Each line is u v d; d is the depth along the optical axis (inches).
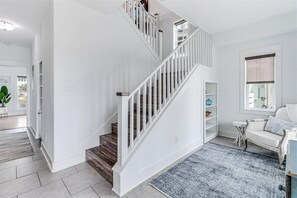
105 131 125.9
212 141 159.3
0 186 82.7
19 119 295.4
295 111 123.9
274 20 132.6
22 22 139.3
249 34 146.8
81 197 74.9
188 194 77.6
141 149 88.1
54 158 98.7
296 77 132.5
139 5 154.2
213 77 172.7
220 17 132.0
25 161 113.0
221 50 179.2
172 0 108.2
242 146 144.4
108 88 127.5
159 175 94.7
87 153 111.4
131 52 144.7
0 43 194.9
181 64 126.8
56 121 99.0
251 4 112.3
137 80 149.7
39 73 161.2
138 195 76.8
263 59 151.7
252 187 82.7
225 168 103.0
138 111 91.5
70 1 103.7
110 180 86.6
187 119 128.3
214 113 181.3
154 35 171.0
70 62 104.6
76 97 108.3
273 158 118.0
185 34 204.2
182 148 122.0
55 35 97.3
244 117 163.5
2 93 320.5
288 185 46.9
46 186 82.9
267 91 153.8
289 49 135.6
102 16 121.8
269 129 127.2
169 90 112.9
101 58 122.4
